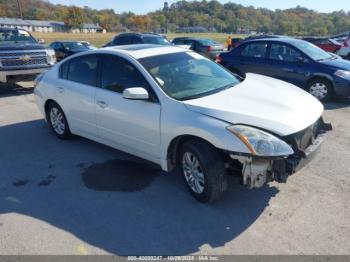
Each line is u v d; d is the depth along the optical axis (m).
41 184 4.15
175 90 3.85
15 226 3.32
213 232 3.15
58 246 3.02
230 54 9.38
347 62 8.20
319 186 3.88
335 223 3.21
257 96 3.75
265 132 3.13
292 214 3.36
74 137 5.67
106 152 5.06
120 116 4.21
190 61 4.51
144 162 4.66
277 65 8.41
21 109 7.78
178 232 3.17
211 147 3.37
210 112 3.35
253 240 3.02
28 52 9.62
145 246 2.99
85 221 3.38
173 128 3.55
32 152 5.16
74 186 4.07
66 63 5.27
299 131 3.24
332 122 6.30
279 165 3.14
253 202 3.59
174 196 3.77
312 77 7.88
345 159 4.59
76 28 106.44
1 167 4.65
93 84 4.68
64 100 5.18
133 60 4.16
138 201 3.70
